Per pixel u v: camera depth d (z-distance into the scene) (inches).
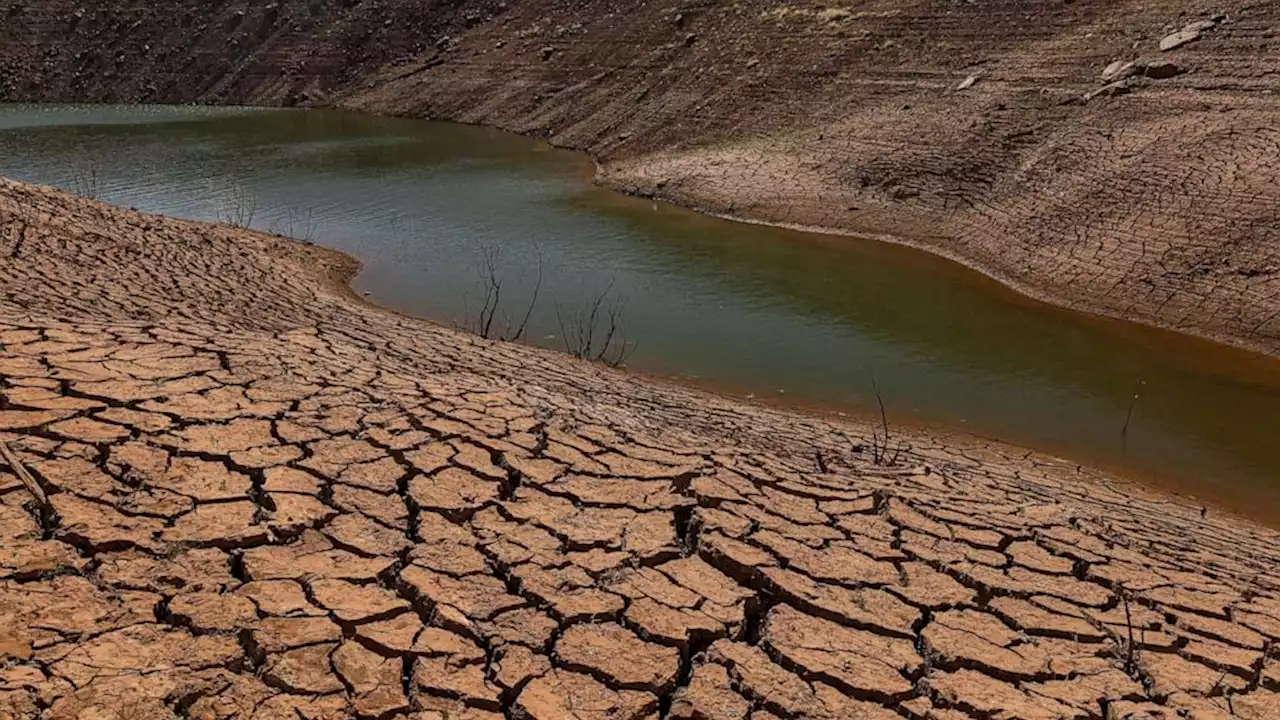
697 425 279.0
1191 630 158.1
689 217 663.8
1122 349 414.0
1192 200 480.4
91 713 105.0
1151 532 221.0
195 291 406.6
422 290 513.0
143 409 177.5
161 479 154.6
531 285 519.8
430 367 305.1
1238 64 561.0
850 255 564.7
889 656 137.5
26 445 156.9
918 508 191.2
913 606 151.7
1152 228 481.4
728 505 176.2
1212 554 211.2
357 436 181.9
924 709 126.6
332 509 154.6
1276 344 398.0
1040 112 624.7
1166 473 307.4
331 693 114.9
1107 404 361.4
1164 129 542.6
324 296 470.3
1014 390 375.2
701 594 145.9
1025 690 134.0
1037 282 494.0
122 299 351.3
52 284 350.3
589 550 153.7
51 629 117.4
